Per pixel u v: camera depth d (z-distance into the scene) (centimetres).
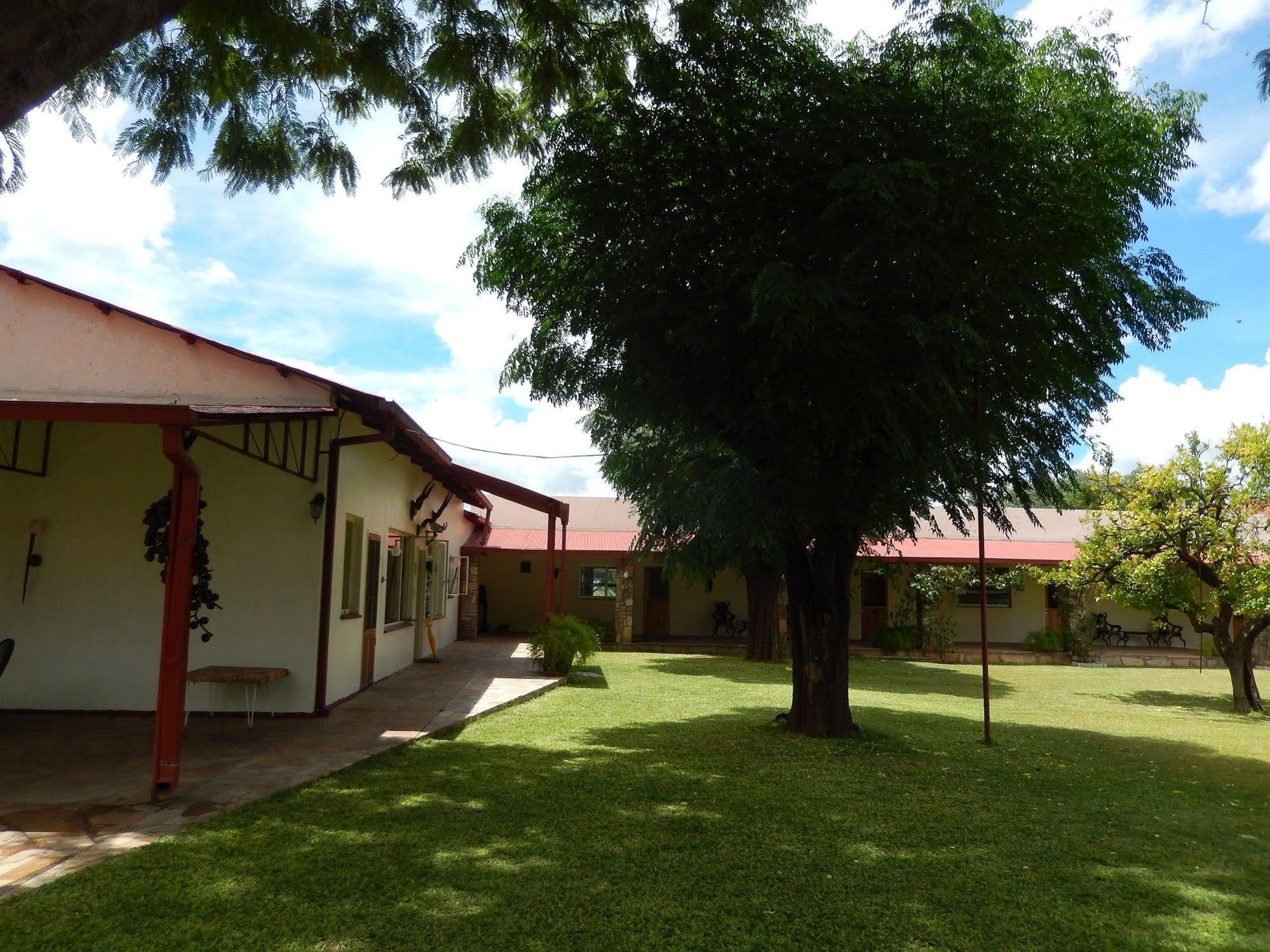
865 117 802
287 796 650
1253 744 1132
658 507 1184
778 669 1955
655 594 2748
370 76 771
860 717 1212
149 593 998
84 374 1015
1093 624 2428
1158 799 761
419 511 1622
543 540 2605
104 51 371
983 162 793
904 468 892
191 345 1015
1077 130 847
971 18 814
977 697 1597
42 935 394
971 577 2461
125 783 673
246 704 1003
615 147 902
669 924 433
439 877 484
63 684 987
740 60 827
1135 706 1584
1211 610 1622
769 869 518
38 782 673
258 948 390
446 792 680
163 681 634
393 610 1516
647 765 814
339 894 455
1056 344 907
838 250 799
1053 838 609
